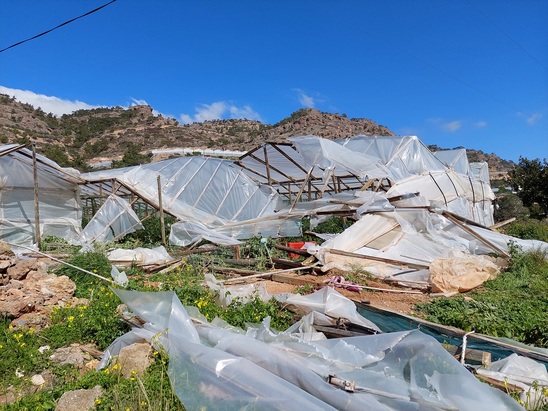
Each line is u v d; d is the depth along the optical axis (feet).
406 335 15.90
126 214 62.23
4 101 342.85
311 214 55.31
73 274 33.35
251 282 37.06
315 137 62.49
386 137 74.90
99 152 270.67
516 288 35.12
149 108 405.59
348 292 33.09
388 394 13.47
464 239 47.70
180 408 13.98
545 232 63.36
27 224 60.13
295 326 21.35
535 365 17.12
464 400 12.85
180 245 56.59
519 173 118.83
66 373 18.44
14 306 23.85
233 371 13.99
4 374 18.26
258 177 86.79
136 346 17.63
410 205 49.57
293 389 13.23
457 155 86.17
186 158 75.00
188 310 20.56
